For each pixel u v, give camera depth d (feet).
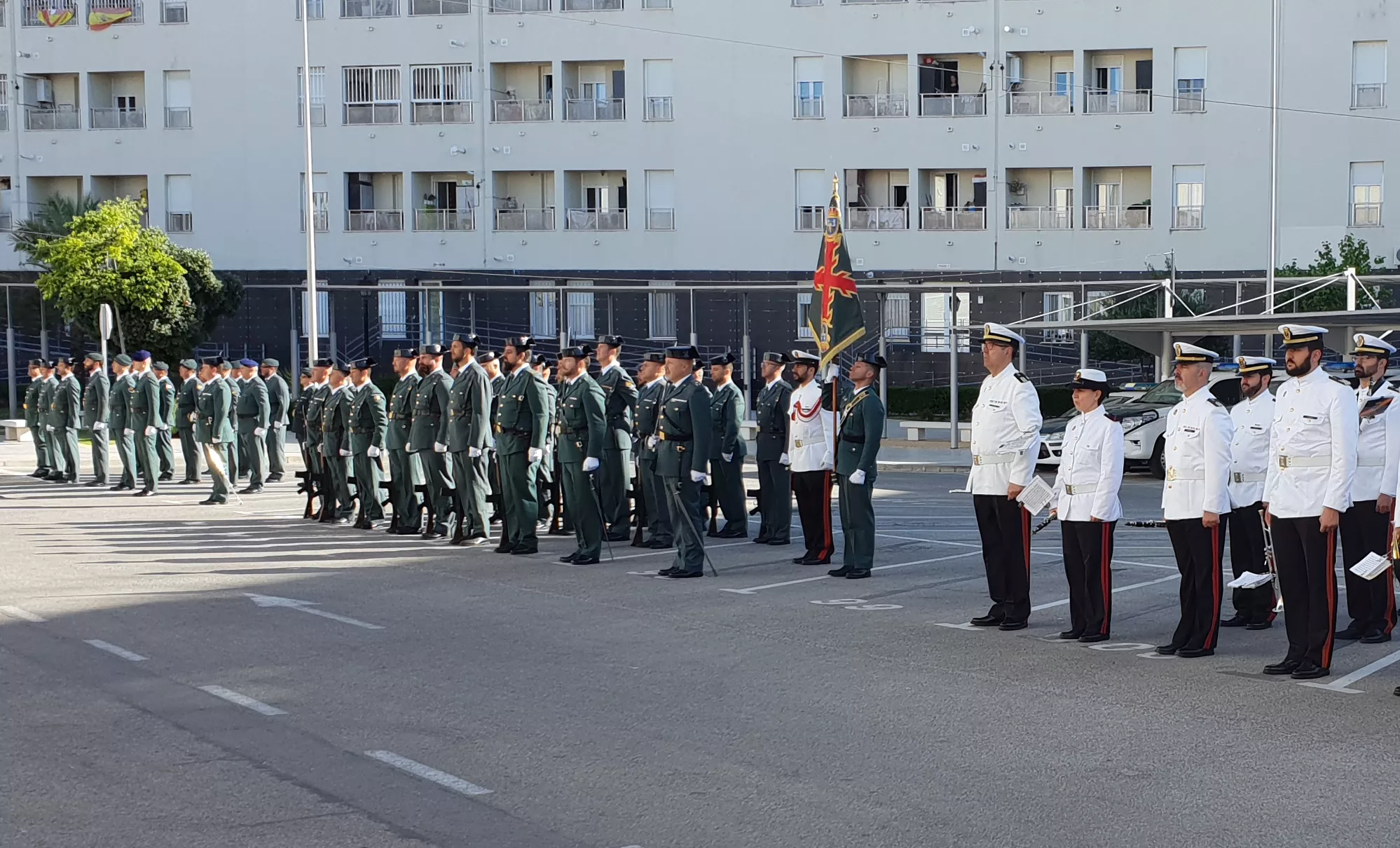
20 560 48.98
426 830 20.97
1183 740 26.08
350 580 44.70
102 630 36.11
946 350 145.38
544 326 153.07
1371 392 36.45
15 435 107.76
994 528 37.37
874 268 145.79
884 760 24.68
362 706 28.35
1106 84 141.79
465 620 37.93
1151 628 37.32
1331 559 31.27
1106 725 27.09
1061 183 143.43
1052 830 21.01
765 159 146.72
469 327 153.79
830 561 48.80
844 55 144.36
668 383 49.14
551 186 153.17
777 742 25.84
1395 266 132.26
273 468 80.43
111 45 156.46
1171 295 105.09
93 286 121.08
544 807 22.04
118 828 20.98
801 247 146.82
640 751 25.20
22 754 24.90
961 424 116.67
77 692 29.48
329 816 21.61
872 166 144.87
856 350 146.72
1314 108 134.41
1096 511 35.06
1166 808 22.07
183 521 61.41
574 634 35.96
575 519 48.78
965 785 23.25
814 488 48.78
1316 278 94.63
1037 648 34.53
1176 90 138.00
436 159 152.46
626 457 54.75
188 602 40.37
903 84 145.48
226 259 156.15
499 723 27.17
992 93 141.69
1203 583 33.58
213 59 154.92
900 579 45.55
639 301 150.82
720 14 146.30
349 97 153.38
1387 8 131.75
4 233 159.33
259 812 21.80
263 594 41.81
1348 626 37.17
